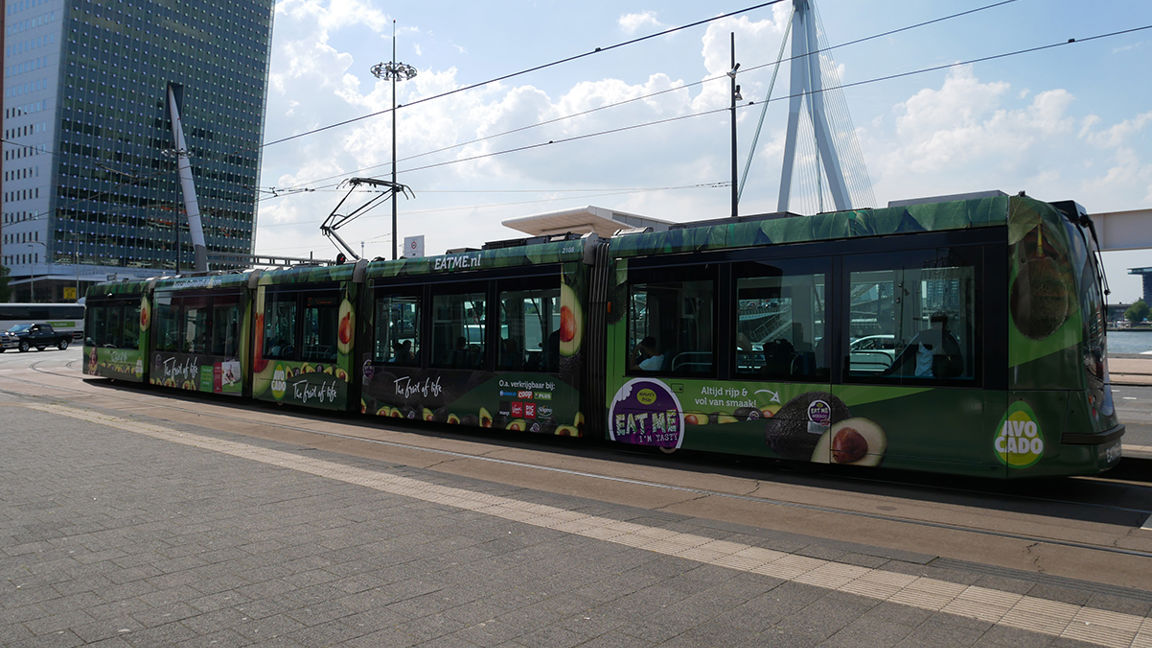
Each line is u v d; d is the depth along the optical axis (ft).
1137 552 20.18
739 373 31.73
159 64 423.23
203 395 64.95
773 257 31.17
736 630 14.40
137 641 13.53
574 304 37.37
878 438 28.12
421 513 23.08
